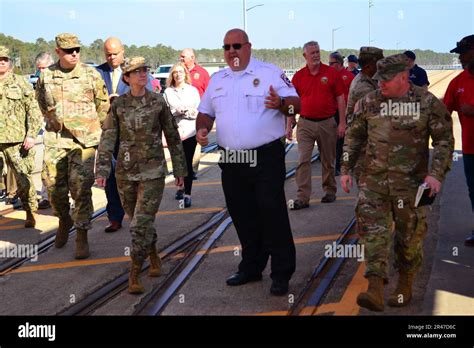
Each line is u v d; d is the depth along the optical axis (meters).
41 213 8.38
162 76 27.78
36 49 51.06
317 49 7.82
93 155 6.41
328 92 7.90
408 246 4.63
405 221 4.58
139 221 5.25
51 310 4.95
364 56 6.21
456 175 10.04
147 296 5.17
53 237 7.10
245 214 5.32
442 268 5.59
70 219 6.63
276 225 5.06
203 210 8.11
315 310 4.74
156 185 5.39
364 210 4.61
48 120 6.41
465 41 6.00
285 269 5.09
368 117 4.62
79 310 4.92
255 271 5.39
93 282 5.57
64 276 5.75
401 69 4.42
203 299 5.05
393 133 4.51
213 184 9.87
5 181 9.46
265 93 5.01
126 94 5.50
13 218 8.08
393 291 5.03
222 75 5.22
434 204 8.06
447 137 4.45
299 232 6.94
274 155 5.07
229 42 5.04
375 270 4.50
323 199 8.30
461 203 8.09
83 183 6.22
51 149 6.36
